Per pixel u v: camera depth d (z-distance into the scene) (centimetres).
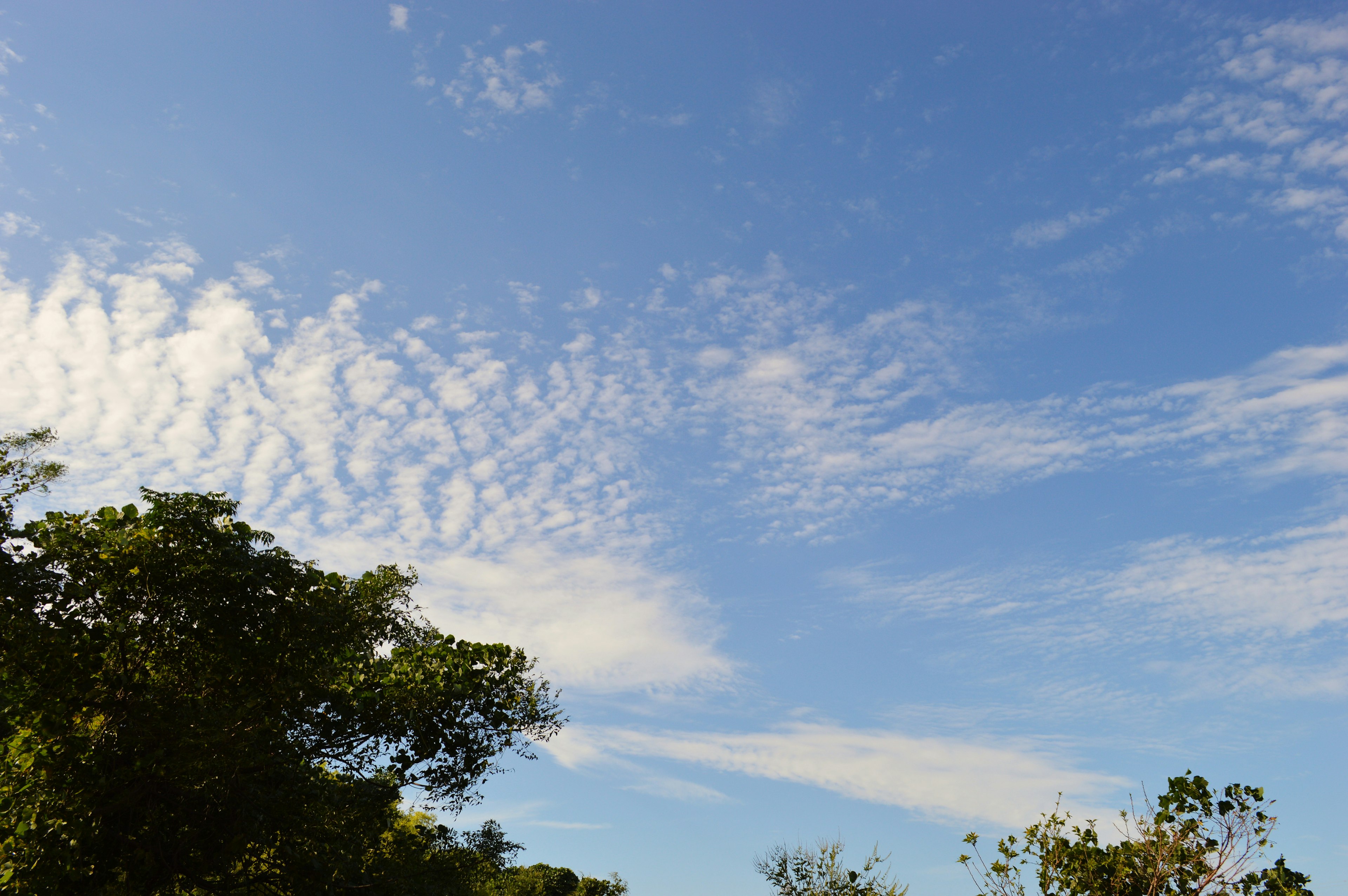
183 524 1208
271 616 1273
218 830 1215
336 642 1419
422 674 1709
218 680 1262
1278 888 1287
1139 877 1440
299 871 1319
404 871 1570
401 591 1709
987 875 1582
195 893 1288
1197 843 1388
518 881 3753
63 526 1164
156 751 1122
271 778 1291
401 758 1669
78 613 1146
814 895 2111
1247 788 1366
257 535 1302
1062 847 1545
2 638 1066
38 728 1083
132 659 1232
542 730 1836
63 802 1062
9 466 2275
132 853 1155
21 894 1008
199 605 1199
